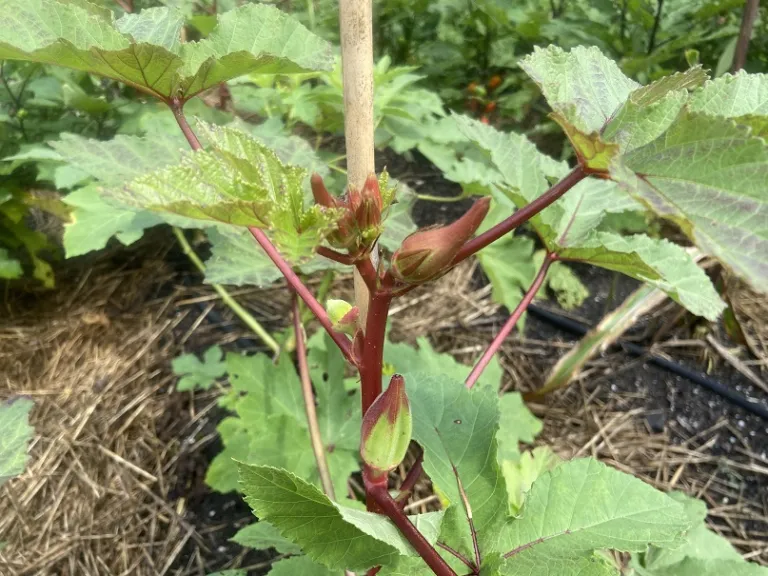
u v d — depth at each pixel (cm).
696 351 98
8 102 95
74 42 39
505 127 135
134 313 104
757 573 52
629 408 91
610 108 35
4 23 37
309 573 47
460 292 110
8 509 78
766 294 22
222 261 54
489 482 37
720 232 24
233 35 43
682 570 53
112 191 25
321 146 128
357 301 42
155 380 93
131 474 82
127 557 74
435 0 135
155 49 35
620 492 36
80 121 97
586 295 107
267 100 92
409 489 40
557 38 122
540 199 29
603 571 33
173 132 80
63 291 106
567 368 84
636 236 51
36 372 94
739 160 25
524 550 35
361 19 34
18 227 95
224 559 73
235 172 26
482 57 133
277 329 101
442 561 31
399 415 29
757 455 85
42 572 73
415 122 98
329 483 54
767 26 115
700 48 120
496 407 39
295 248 25
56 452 84
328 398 69
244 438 68
